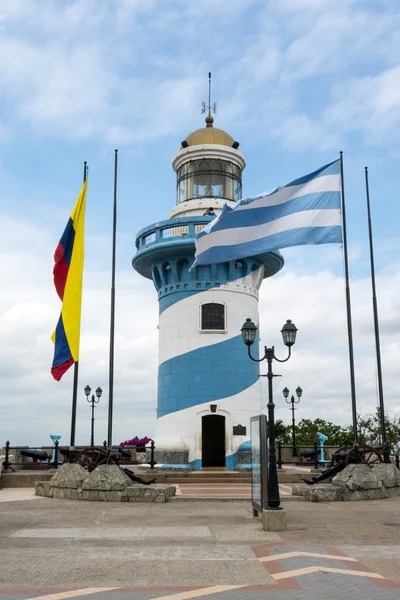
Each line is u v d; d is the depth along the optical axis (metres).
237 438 33.19
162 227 35.34
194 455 32.94
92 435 40.69
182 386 33.94
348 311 25.22
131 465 38.34
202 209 36.25
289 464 41.38
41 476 29.14
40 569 11.59
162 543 14.20
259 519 18.02
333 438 61.56
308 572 11.20
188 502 22.33
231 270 35.16
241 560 12.32
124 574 11.20
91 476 23.14
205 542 14.32
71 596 9.70
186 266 35.34
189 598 9.59
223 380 33.81
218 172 37.38
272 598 9.55
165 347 35.38
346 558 12.46
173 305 35.34
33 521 17.69
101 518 18.28
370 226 29.62
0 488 28.48
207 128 39.09
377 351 28.08
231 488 27.50
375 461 27.03
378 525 17.00
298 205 24.94
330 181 24.91
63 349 25.41
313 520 17.94
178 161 38.19
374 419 62.12
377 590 10.00
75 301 25.59
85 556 12.73
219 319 34.69
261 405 35.56
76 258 25.89
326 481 28.81
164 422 34.25
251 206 25.20
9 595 9.75
